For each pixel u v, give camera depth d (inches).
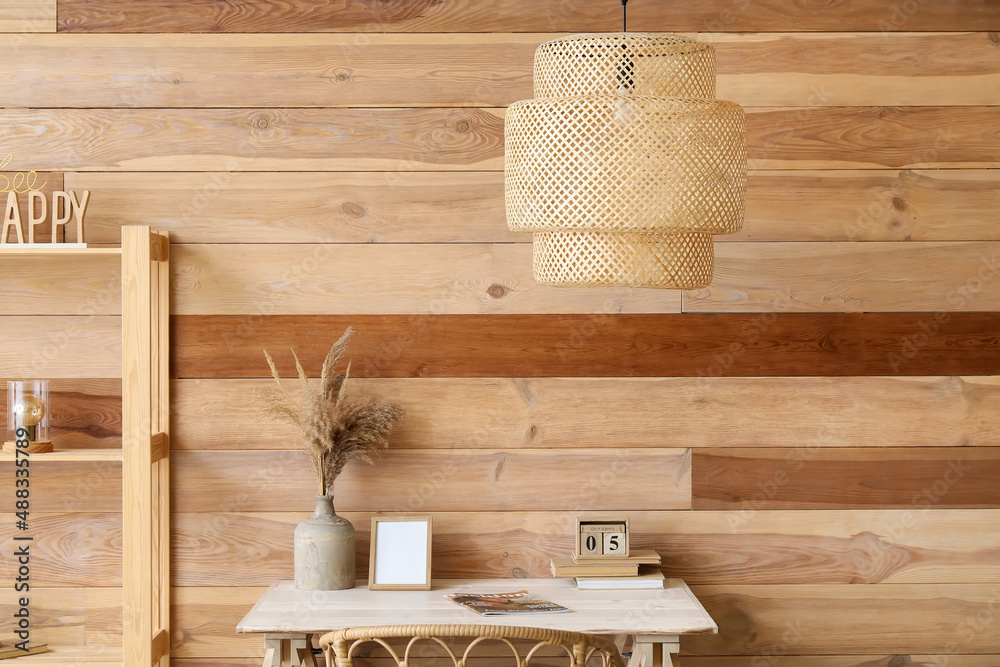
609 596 87.2
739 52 95.7
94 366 95.2
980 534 95.8
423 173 95.6
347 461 92.5
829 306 95.7
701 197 64.3
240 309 95.3
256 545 95.2
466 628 61.2
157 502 93.9
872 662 95.7
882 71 95.8
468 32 95.7
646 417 95.7
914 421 95.9
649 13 95.7
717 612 95.5
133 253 86.0
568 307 95.7
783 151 95.6
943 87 95.8
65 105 95.1
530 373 95.6
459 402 95.6
